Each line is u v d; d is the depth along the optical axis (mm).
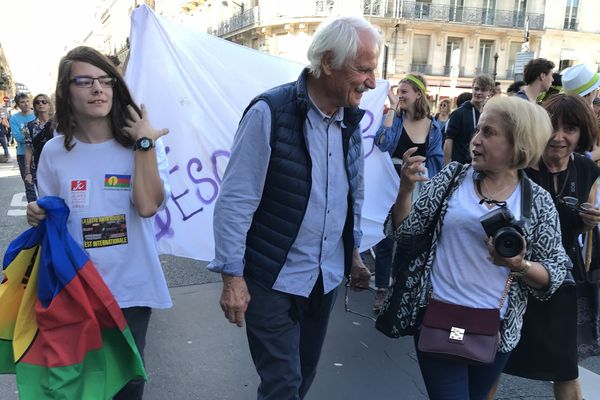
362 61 1811
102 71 1796
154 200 1899
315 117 1931
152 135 1866
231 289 1858
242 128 1889
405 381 3039
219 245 1863
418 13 29969
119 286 1913
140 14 3357
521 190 1860
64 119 1843
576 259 2299
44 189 1896
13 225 6953
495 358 1898
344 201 2070
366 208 4316
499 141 1770
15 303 1837
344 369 3150
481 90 4547
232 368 3102
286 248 1934
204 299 4172
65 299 1779
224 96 3588
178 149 3518
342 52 1783
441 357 1803
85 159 1867
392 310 2016
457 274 1835
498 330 1802
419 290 1941
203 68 3535
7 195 9633
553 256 1821
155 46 3400
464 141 4664
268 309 1959
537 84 4562
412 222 1969
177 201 3551
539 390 3006
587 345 2414
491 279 1812
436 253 1908
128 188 1895
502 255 1674
